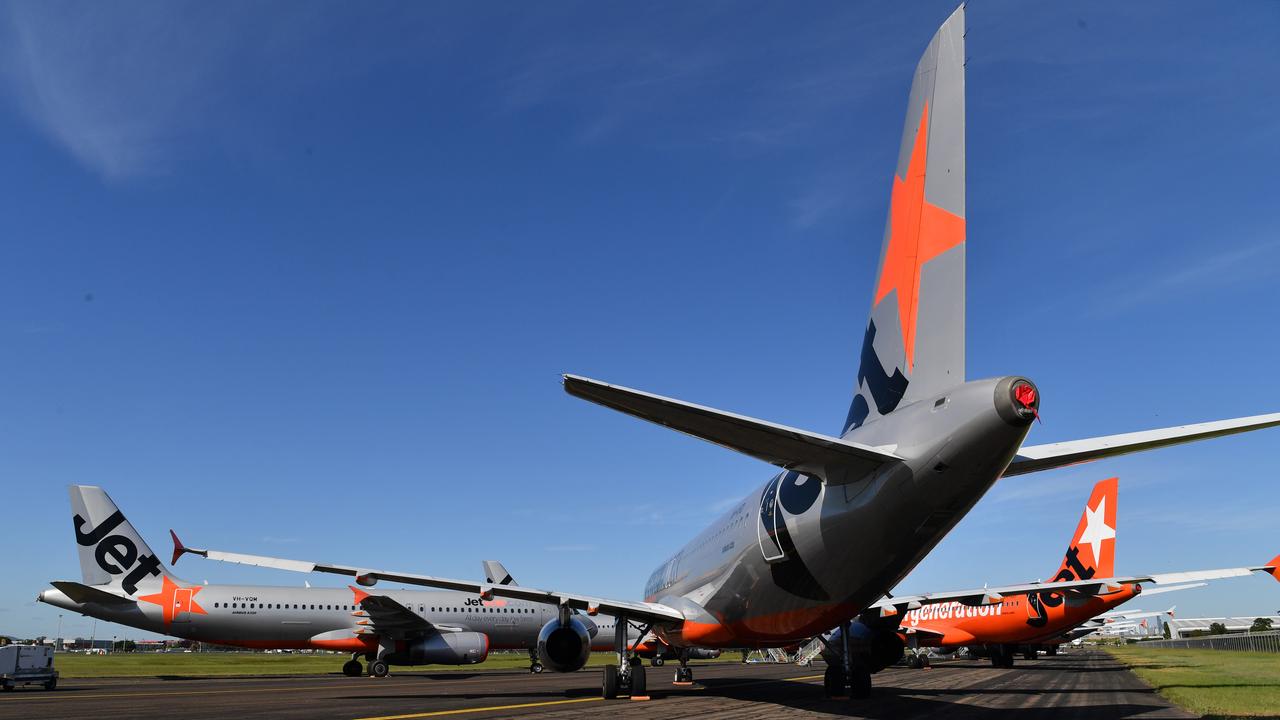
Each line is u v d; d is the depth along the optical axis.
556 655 15.79
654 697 16.02
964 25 10.30
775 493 12.34
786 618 13.10
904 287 10.49
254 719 11.62
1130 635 168.12
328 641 31.89
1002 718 11.05
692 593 17.20
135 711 13.57
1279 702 13.12
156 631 31.25
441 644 31.16
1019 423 7.91
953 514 9.02
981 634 32.81
